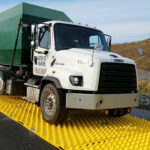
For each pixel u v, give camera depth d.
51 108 5.02
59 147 3.64
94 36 6.27
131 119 5.89
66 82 4.62
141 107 7.97
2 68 7.84
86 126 4.91
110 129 4.83
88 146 3.75
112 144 3.91
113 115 5.46
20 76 7.51
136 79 5.22
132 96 5.07
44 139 4.04
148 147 3.84
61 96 4.71
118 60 4.84
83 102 4.51
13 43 7.69
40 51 5.93
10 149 3.66
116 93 4.79
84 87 4.60
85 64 4.67
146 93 11.06
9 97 7.42
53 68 5.20
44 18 7.71
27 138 4.15
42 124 4.89
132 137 4.35
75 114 5.82
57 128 4.68
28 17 7.37
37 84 6.17
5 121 5.10
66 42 5.69
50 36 5.66
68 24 5.98
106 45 6.61
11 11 8.09
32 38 6.23
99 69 4.53
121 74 4.88
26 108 6.10
